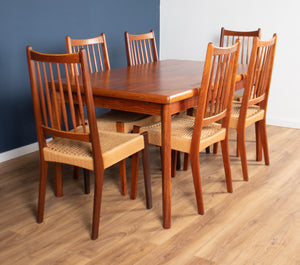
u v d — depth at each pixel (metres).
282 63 3.51
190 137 1.92
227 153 2.17
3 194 2.24
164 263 1.59
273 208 2.05
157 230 1.85
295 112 3.54
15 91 2.81
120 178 2.25
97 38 2.72
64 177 2.48
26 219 1.96
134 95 1.79
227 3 3.70
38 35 2.89
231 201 2.13
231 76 2.02
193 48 4.05
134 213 2.01
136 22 3.87
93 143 1.64
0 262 1.61
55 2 2.97
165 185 1.81
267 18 3.51
